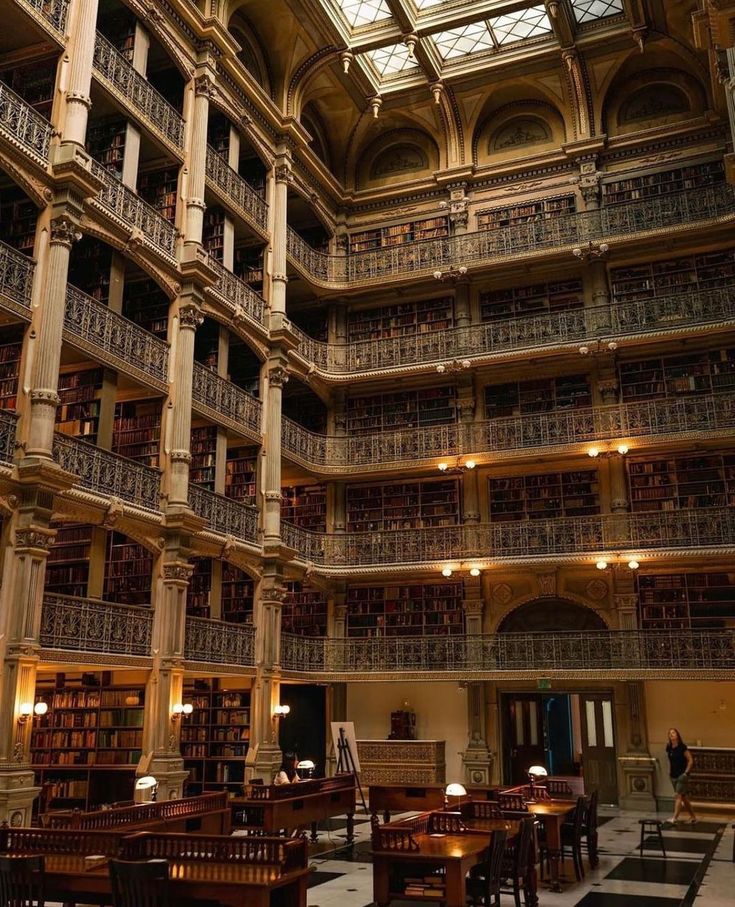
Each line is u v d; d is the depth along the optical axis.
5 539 11.98
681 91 21.72
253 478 19.19
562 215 21.39
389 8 19.56
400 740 20.00
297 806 12.52
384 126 24.06
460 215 22.91
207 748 17.58
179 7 16.88
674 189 21.20
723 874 10.66
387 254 22.81
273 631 18.06
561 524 19.59
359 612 21.48
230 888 6.36
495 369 21.59
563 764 21.03
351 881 10.45
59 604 12.59
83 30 14.09
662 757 18.59
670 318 19.81
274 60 20.84
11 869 6.73
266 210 20.25
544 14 20.47
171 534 15.15
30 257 13.34
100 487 13.70
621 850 12.62
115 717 15.20
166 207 17.03
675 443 19.17
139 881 6.30
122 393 16.28
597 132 22.00
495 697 20.11
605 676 18.19
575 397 21.00
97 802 14.69
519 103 23.14
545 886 9.94
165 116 16.50
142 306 16.95
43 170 13.09
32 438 12.25
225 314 17.88
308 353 21.73
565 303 21.61
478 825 9.39
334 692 21.05
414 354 21.91
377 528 21.88
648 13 19.86
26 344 12.70
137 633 14.21
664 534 18.72
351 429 22.75
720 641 17.59
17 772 11.20
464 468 21.30
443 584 21.02
